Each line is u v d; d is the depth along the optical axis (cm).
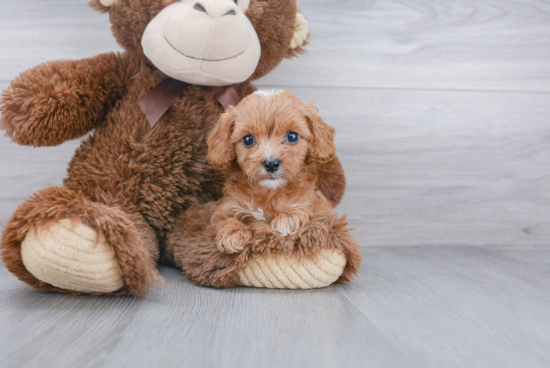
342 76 210
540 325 104
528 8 215
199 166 157
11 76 195
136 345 87
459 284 142
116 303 115
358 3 208
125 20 153
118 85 157
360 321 103
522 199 220
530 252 208
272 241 128
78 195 119
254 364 80
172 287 133
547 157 219
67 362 79
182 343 88
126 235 115
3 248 115
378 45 211
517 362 84
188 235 145
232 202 141
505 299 125
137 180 147
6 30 194
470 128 217
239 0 150
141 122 153
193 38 138
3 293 123
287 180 130
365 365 80
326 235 129
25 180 198
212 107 162
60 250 108
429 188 217
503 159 219
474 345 91
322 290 132
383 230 217
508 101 217
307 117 135
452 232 219
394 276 153
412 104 214
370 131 212
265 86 208
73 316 103
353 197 214
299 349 87
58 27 197
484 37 214
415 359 83
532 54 217
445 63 214
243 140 132
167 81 160
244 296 123
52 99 138
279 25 158
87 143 156
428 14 212
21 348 84
